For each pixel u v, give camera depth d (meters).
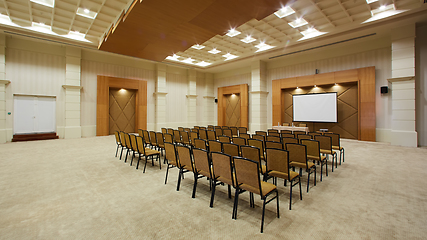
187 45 8.18
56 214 2.60
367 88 8.75
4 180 3.84
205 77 15.73
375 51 8.71
